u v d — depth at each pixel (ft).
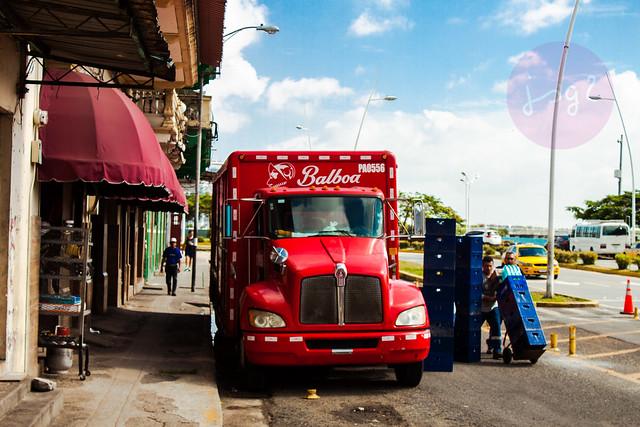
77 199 45.37
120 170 34.04
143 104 70.08
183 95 115.85
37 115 30.86
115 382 31.89
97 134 33.99
